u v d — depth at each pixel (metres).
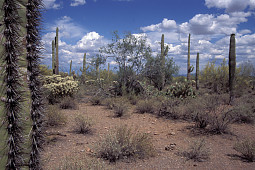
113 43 13.18
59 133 5.40
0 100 1.59
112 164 3.77
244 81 15.67
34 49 1.83
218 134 5.99
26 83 1.73
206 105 7.20
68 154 4.08
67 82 11.13
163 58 14.67
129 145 4.20
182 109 8.15
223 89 16.83
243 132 6.27
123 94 12.38
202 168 3.72
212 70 21.83
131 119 7.95
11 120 1.62
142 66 13.24
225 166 3.82
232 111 7.44
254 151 4.05
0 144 1.60
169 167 3.74
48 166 3.34
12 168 1.64
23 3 1.72
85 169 2.94
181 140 5.48
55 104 9.63
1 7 1.60
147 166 3.75
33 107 1.79
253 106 8.76
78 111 9.07
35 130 1.80
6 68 1.60
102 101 11.66
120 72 13.30
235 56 11.03
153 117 8.34
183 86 11.50
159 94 12.77
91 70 13.73
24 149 1.72
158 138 5.64
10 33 1.61
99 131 6.06
